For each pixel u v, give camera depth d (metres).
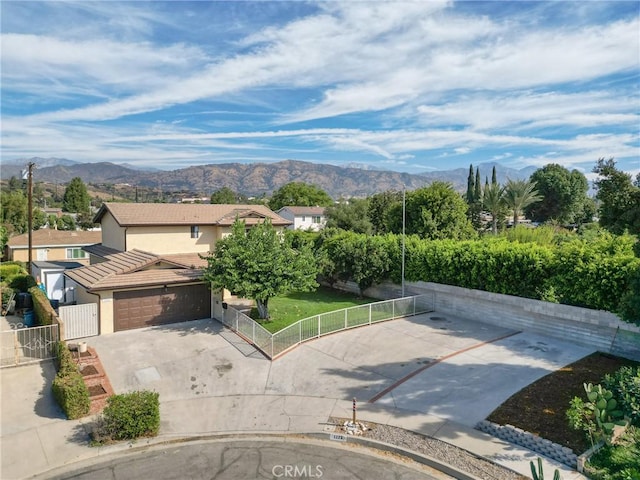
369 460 10.19
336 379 14.64
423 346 17.55
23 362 15.75
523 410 11.88
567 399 12.37
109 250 27.72
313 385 14.26
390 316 21.69
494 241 23.06
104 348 17.53
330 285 30.48
